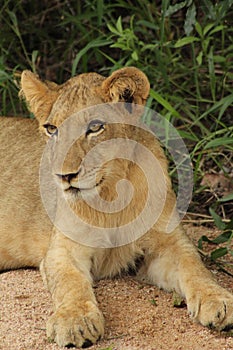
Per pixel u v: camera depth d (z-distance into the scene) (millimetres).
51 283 8086
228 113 12039
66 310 7367
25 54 12555
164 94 11711
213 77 11102
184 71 11914
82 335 7121
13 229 9500
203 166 11484
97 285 8492
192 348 6961
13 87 12070
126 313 7723
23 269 9531
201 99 11273
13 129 10234
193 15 9711
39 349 7078
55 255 8320
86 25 12922
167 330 7359
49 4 13523
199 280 7887
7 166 9859
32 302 8055
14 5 13133
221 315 7320
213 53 12039
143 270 8711
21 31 13258
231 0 9812
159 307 7855
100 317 7316
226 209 10961
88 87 7961
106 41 11281
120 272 8727
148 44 11719
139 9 12422
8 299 8148
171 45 11438
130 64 11625
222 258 9227
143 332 7320
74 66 11109
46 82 8656
